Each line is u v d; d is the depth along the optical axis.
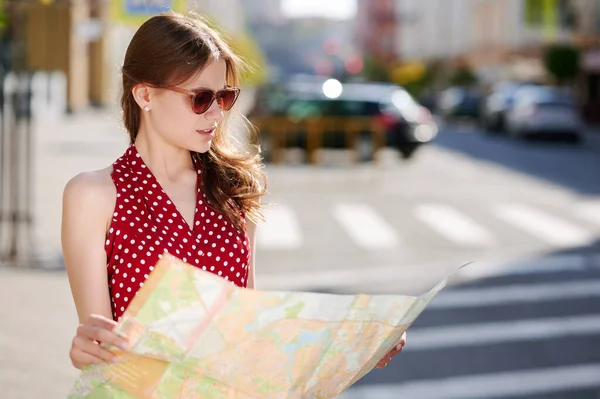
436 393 5.93
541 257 10.75
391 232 12.34
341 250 10.98
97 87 40.56
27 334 6.41
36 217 11.59
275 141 21.80
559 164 22.95
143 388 1.98
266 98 22.62
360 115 22.22
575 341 7.29
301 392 2.03
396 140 22.34
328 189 17.17
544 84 46.25
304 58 153.25
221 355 1.98
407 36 111.31
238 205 2.41
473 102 47.66
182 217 2.27
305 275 9.53
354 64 91.94
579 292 9.02
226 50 2.26
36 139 23.70
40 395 5.11
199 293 1.94
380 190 17.11
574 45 46.56
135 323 1.92
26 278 8.34
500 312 8.20
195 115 2.20
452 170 21.14
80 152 20.62
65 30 34.00
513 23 66.62
